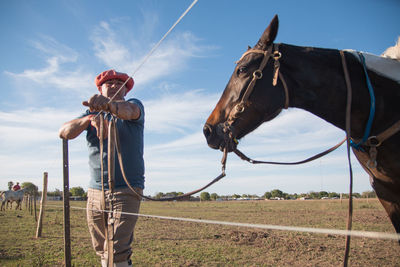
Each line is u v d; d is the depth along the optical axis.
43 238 7.53
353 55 2.12
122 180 2.45
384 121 1.97
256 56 2.18
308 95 2.11
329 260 5.15
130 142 2.49
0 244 6.74
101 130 2.35
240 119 2.13
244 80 2.15
